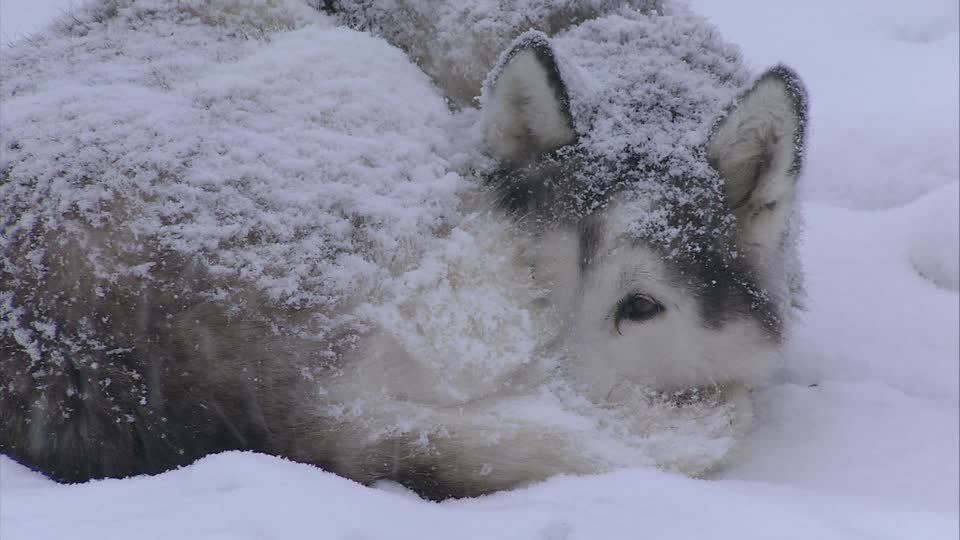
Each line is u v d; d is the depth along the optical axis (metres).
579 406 9.11
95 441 8.02
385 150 9.66
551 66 9.70
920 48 22.56
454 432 8.30
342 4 12.98
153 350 7.93
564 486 7.59
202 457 8.05
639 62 11.02
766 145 9.52
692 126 10.25
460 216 9.80
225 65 10.70
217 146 8.89
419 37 12.56
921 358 12.40
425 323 8.79
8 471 7.74
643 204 9.66
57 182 8.30
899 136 18.22
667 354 9.94
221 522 5.62
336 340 8.25
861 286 14.16
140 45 11.27
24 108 9.09
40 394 7.97
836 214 16.47
